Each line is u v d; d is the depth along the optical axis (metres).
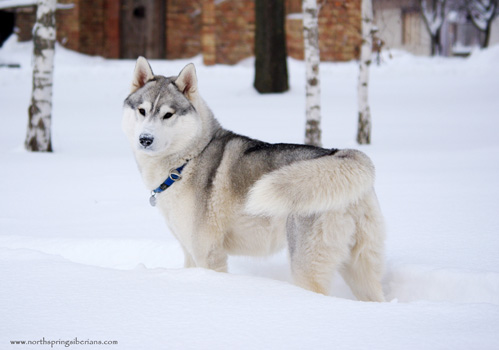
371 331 2.62
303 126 13.08
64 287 3.26
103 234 5.14
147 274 3.52
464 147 10.08
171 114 3.99
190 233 4.04
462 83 19.28
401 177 7.55
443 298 3.75
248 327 2.69
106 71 21.53
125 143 11.30
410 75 21.47
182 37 26.44
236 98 17.59
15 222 5.62
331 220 3.53
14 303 3.00
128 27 26.00
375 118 14.34
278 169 3.62
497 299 3.55
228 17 24.78
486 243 4.54
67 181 7.71
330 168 3.45
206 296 3.13
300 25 24.78
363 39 11.02
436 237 4.79
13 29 25.02
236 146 4.04
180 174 4.04
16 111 15.22
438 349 2.42
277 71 18.31
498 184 6.83
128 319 2.79
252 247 3.99
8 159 9.35
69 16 24.08
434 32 29.19
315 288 3.58
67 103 16.64
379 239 3.64
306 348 2.46
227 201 3.92
